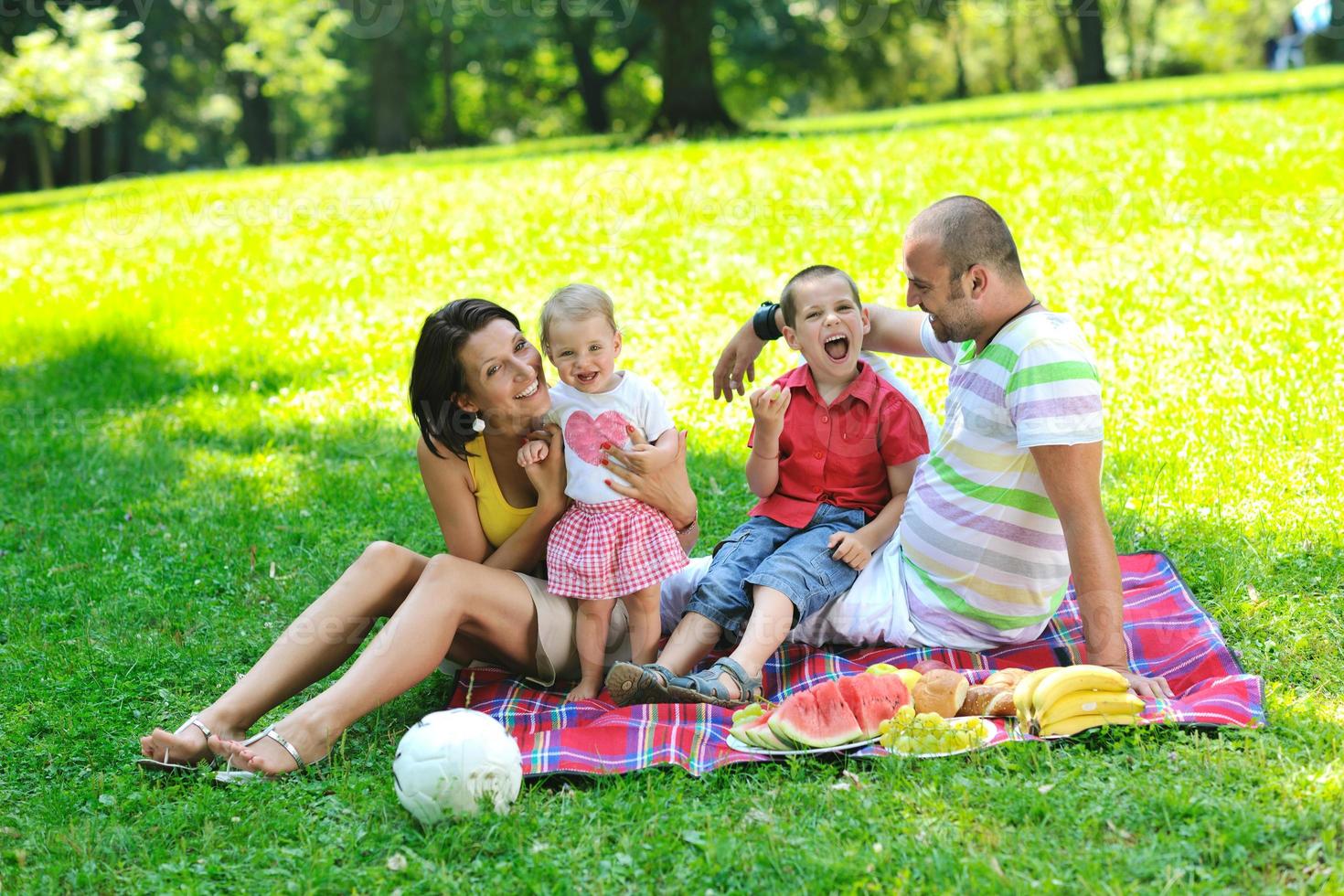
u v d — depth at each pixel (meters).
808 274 5.14
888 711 4.52
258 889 3.87
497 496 5.07
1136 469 7.26
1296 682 4.88
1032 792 4.03
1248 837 3.69
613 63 61.53
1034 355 4.60
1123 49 70.75
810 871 3.72
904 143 20.38
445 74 58.16
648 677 4.61
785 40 54.09
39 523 7.89
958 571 5.00
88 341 13.22
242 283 14.88
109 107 39.38
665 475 4.93
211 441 9.66
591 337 4.88
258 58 55.97
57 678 5.64
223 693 5.52
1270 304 10.26
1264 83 27.45
